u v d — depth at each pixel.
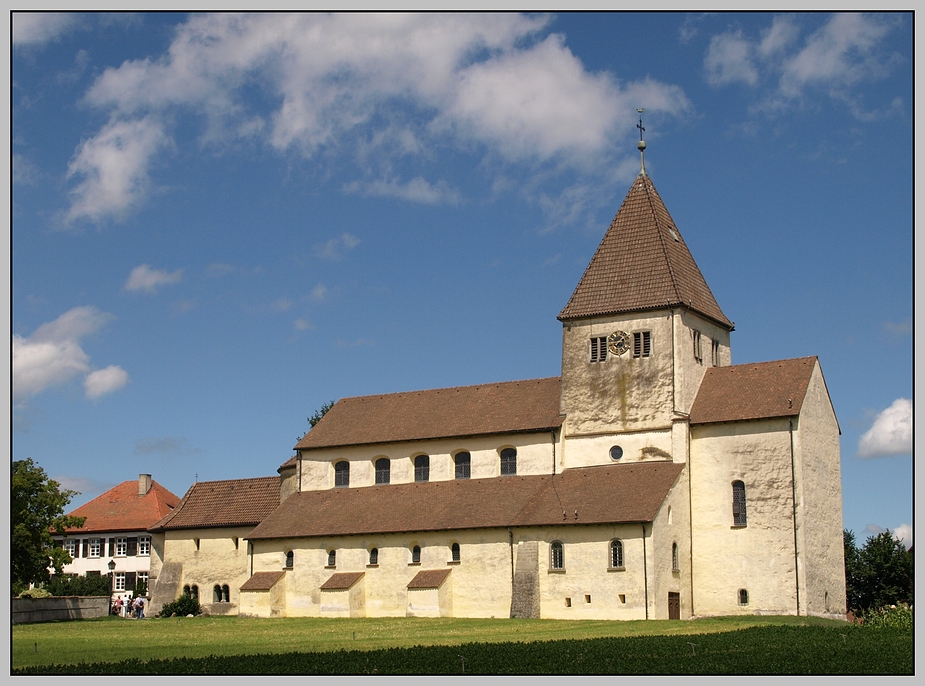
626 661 53.47
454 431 94.19
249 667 52.56
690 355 87.94
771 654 55.38
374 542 91.31
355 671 50.94
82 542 136.12
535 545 83.81
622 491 83.44
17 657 59.38
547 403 92.94
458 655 56.25
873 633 65.50
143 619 96.31
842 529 87.56
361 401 104.00
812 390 85.25
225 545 104.69
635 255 90.88
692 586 83.50
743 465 83.31
